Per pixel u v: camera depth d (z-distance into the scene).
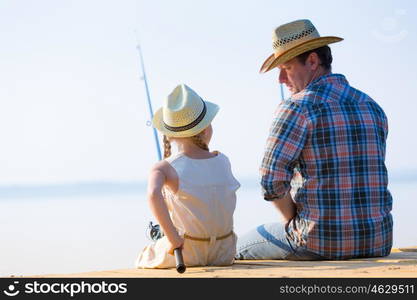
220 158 7.50
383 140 7.86
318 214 7.60
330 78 7.77
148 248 7.43
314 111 7.56
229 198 7.41
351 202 7.58
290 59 7.82
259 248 8.01
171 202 7.23
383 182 7.73
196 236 7.25
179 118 7.25
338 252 7.59
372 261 7.36
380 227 7.68
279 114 7.66
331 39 7.72
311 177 7.62
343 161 7.56
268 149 7.63
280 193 7.66
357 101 7.71
